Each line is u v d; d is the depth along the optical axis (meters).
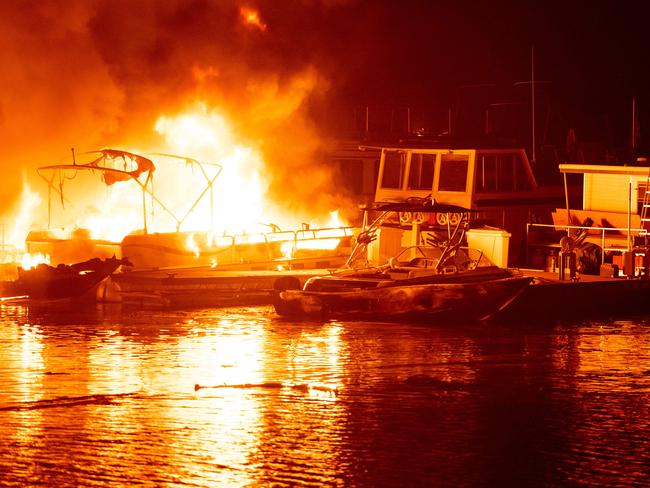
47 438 31.55
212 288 57.88
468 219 53.38
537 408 35.00
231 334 48.72
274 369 40.78
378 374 39.94
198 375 39.72
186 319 53.34
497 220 63.19
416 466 29.28
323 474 28.69
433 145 63.22
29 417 33.75
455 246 52.59
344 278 53.31
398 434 32.03
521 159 64.12
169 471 28.83
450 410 34.84
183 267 59.81
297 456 30.06
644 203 58.75
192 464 29.34
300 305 52.88
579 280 55.34
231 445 30.92
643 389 37.66
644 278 55.09
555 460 29.81
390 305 51.59
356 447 30.84
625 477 28.56
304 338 47.69
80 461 29.55
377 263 61.62
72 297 59.16
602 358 43.00
